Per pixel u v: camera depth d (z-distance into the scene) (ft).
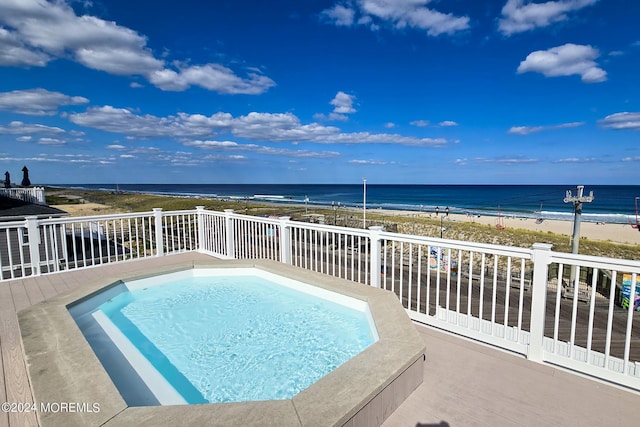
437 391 7.14
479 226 85.15
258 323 12.55
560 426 6.05
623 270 7.05
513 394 7.03
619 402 6.75
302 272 14.48
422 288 36.29
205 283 16.58
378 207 164.25
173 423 4.83
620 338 25.25
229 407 5.21
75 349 7.34
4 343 9.20
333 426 4.83
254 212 119.75
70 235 47.55
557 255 7.97
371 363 6.59
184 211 22.59
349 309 11.88
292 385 8.70
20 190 54.29
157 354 10.34
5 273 29.01
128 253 40.01
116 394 5.66
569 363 7.97
